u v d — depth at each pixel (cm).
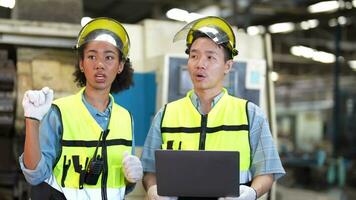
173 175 163
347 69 1046
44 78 323
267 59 372
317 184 884
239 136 183
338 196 782
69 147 178
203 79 185
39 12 346
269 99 364
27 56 323
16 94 318
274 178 188
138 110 321
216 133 184
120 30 191
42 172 171
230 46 190
